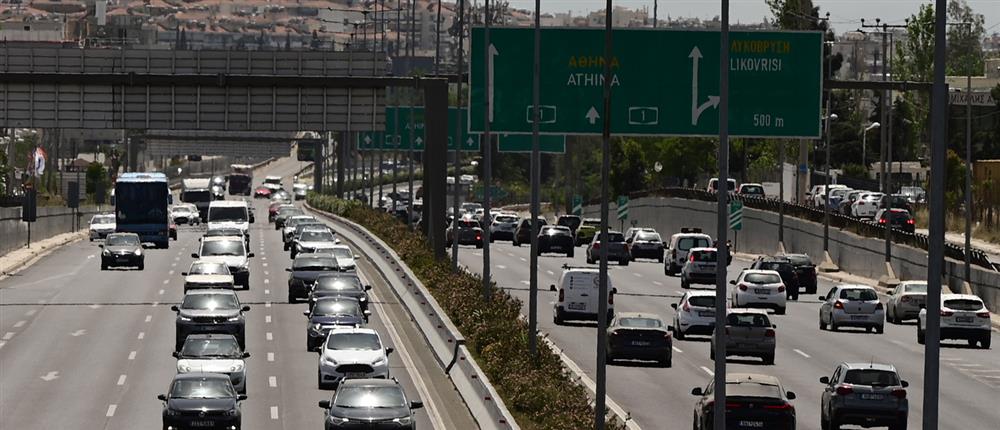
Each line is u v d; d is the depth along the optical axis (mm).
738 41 99625
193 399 71062
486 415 73625
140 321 120750
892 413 69438
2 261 178250
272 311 128750
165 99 134125
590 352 101188
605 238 62562
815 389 85812
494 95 102500
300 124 135125
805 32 99438
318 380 88688
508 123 102438
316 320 104250
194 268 139875
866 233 182625
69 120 133250
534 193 88000
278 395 84438
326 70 137250
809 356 101938
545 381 75938
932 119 42125
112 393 85188
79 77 131750
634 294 146000
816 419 75500
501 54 102438
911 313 127062
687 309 111000
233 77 132875
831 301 119000
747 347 96625
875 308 117750
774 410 63469
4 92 132875
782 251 196875
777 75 99562
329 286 123938
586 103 100500
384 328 116938
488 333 94875
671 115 99750
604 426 62156
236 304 105438
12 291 145375
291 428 73188
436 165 143500
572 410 69562
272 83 133500
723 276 52625
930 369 41375
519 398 73375
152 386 87938
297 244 187125
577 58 100500
